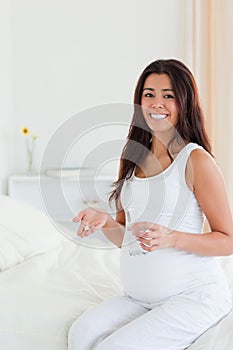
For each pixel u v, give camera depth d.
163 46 4.21
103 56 4.22
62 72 4.23
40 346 1.92
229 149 4.07
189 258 1.85
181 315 1.76
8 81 4.07
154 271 1.85
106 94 4.23
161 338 1.73
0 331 1.96
